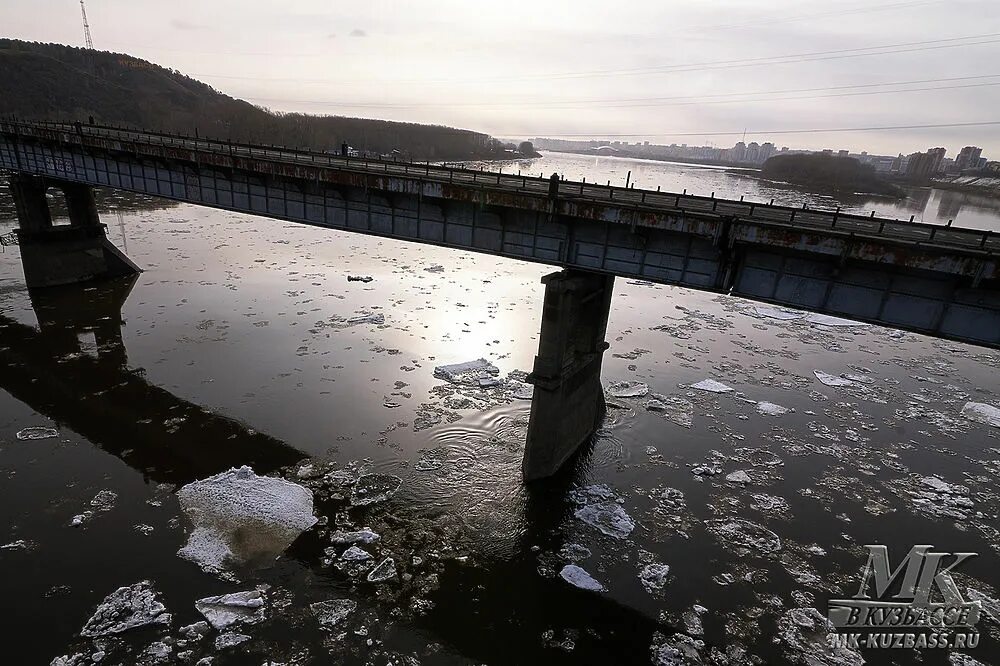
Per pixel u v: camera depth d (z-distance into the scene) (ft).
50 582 43.73
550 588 47.11
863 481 64.85
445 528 52.95
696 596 47.26
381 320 102.94
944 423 80.69
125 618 40.88
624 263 56.29
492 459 63.57
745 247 50.75
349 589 45.29
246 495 54.03
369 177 66.44
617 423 74.18
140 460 60.18
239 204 83.46
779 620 45.32
